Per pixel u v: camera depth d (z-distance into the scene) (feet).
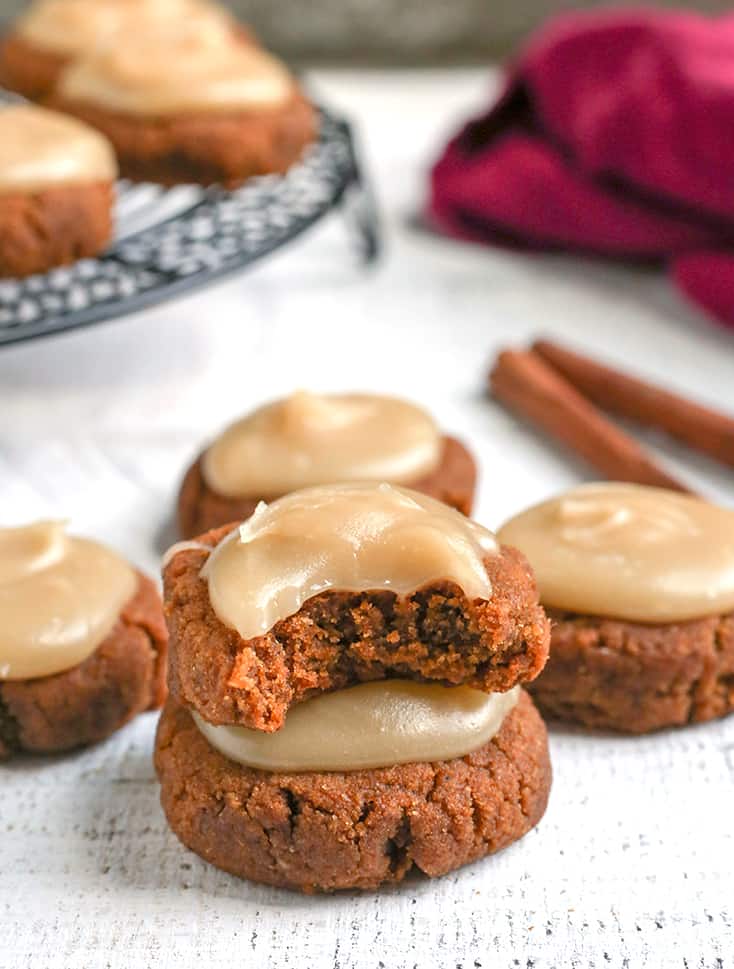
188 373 1.21
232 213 1.28
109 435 1.12
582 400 1.13
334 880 0.72
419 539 0.72
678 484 1.01
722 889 0.73
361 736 0.73
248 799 0.72
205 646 0.71
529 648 0.72
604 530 0.85
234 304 1.34
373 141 1.77
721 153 1.29
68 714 0.81
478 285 1.39
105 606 0.82
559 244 1.44
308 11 2.05
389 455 0.95
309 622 0.73
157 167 1.25
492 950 0.70
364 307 1.34
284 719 0.73
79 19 1.43
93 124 1.25
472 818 0.73
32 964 0.69
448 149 1.50
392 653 0.73
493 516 1.02
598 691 0.82
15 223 1.10
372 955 0.70
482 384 1.21
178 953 0.70
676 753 0.82
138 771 0.81
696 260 1.30
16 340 1.03
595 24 1.44
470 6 2.06
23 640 0.79
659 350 1.27
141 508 1.03
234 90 1.25
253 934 0.71
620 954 0.70
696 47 1.34
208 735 0.75
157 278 1.18
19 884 0.74
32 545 0.83
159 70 1.24
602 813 0.78
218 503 0.95
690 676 0.82
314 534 0.73
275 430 0.96
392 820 0.72
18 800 0.79
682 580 0.82
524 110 1.51
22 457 1.09
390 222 1.54
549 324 1.31
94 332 1.27
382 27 2.07
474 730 0.74
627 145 1.34
